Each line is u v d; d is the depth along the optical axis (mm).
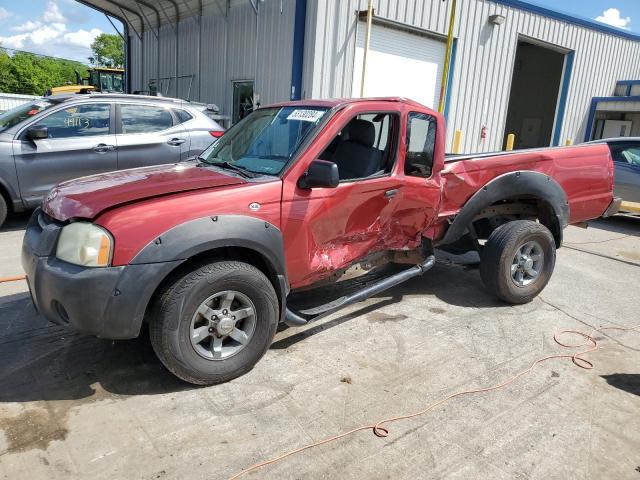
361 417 3090
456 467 2682
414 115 4293
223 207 3207
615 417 3203
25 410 3039
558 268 6598
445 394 3385
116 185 3309
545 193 5125
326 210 3703
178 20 15609
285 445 2805
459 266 6309
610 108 18312
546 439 2949
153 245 2961
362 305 4922
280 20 11609
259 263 3580
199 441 2811
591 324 4711
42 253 3072
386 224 4234
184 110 8414
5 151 6891
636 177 10055
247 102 13055
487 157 4895
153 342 3131
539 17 15812
